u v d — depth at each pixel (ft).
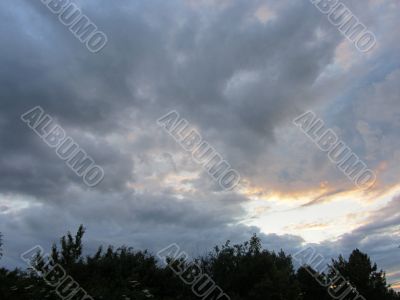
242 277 75.15
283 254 89.25
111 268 72.28
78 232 74.02
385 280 95.35
